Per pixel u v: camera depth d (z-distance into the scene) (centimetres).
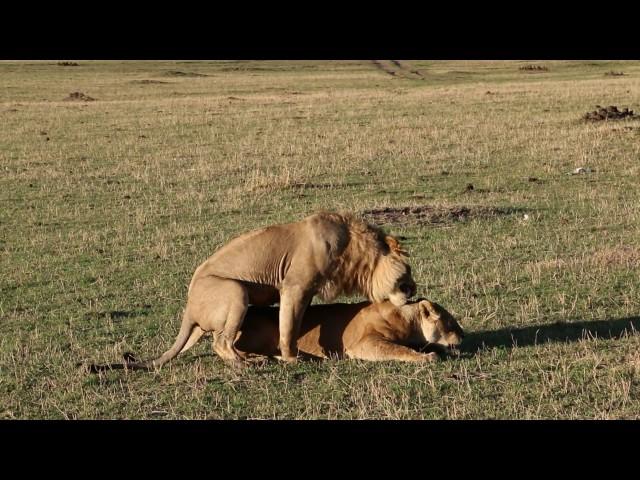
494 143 2761
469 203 1964
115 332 1159
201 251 1609
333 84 6231
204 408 888
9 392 956
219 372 980
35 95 5341
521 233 1650
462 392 883
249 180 2305
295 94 5116
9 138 3222
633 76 6031
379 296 1008
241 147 2897
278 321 1027
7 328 1202
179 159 2711
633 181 2148
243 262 1007
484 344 1019
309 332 1016
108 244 1697
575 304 1179
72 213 2008
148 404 904
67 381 971
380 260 998
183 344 1017
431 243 1593
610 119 3105
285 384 932
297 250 998
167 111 4062
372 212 1850
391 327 1005
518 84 5209
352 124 3381
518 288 1270
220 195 2156
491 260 1447
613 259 1390
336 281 1004
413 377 923
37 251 1666
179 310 1248
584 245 1541
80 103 4616
